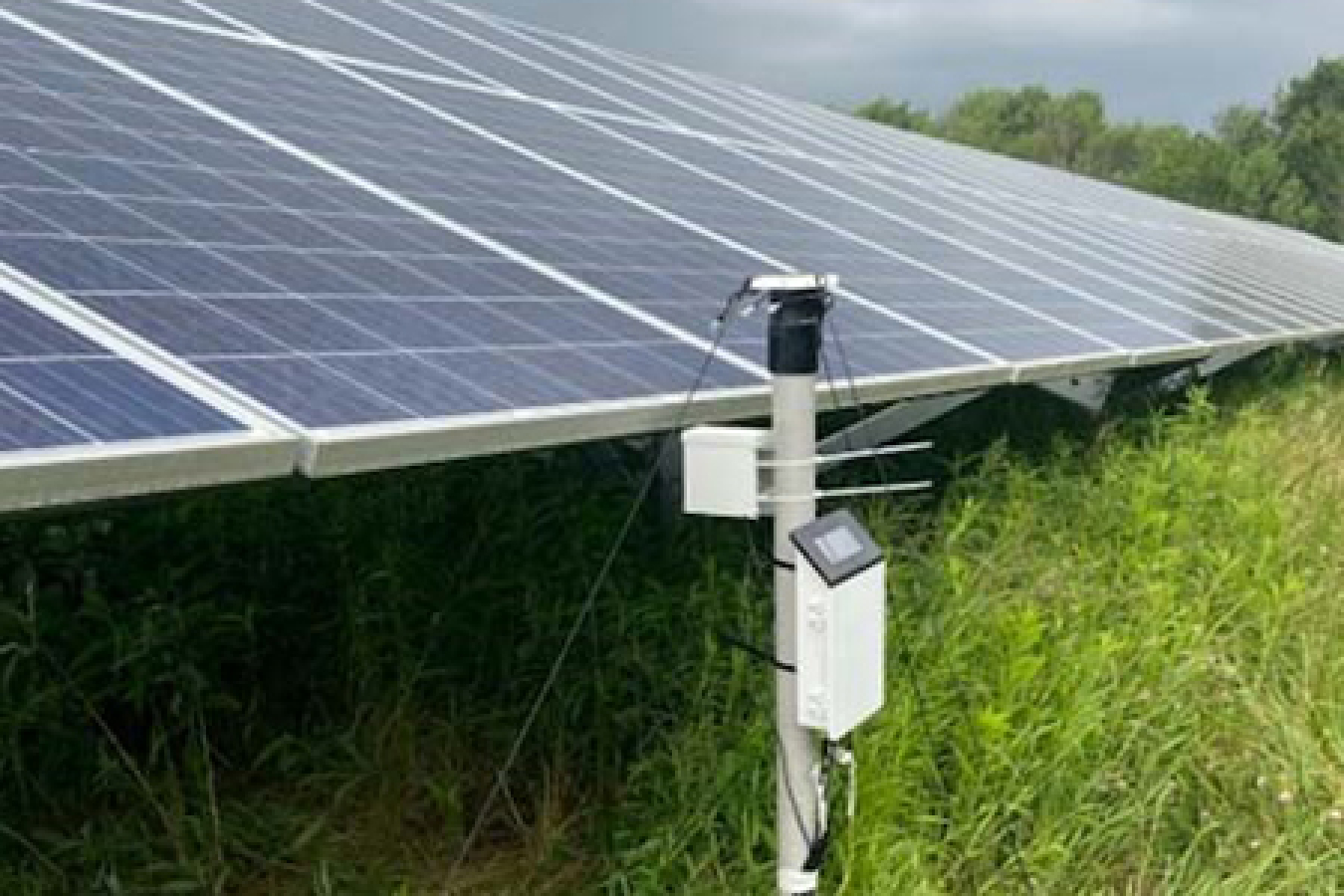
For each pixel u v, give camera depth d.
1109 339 7.40
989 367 5.54
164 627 4.80
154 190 3.88
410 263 4.09
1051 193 17.11
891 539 5.91
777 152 10.24
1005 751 4.55
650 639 4.93
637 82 11.27
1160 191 89.06
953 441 7.70
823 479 6.28
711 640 4.64
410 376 3.20
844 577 2.96
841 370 4.70
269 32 7.15
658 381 3.84
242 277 3.44
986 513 6.58
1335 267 26.70
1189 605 5.96
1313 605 6.30
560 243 5.02
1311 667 5.73
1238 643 5.86
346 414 2.85
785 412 3.06
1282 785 4.89
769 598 5.01
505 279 4.29
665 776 4.46
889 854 4.10
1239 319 10.75
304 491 5.69
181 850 4.33
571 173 6.40
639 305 4.55
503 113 7.36
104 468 2.30
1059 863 4.38
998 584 5.78
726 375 4.13
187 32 6.40
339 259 3.87
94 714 4.54
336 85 6.47
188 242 3.55
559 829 4.61
